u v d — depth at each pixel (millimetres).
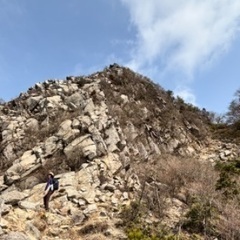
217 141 33406
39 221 11648
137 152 22609
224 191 16359
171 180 17688
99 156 18625
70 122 20922
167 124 29828
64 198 14117
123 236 11320
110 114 23688
